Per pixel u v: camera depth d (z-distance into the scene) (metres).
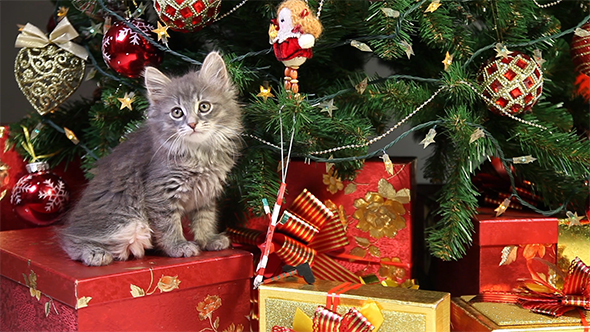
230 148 1.06
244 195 1.09
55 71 1.18
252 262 1.05
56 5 1.22
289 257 1.04
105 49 1.10
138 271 0.97
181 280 1.00
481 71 1.06
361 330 0.94
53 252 1.06
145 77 1.05
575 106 1.21
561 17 1.19
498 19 1.07
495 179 1.17
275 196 1.07
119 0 1.14
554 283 1.07
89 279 0.94
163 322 0.99
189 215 1.09
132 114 1.18
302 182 1.13
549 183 1.12
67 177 1.31
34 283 1.01
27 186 1.20
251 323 1.08
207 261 1.01
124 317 0.97
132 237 1.02
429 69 1.14
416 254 1.20
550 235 1.07
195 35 1.19
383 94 1.06
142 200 1.03
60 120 1.27
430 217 1.22
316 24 0.99
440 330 0.94
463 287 1.12
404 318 0.93
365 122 1.08
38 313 1.02
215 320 1.03
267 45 1.14
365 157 1.04
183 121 1.02
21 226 1.28
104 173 1.06
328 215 1.07
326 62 1.16
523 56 1.04
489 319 0.97
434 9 1.01
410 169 1.10
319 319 0.95
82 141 1.27
